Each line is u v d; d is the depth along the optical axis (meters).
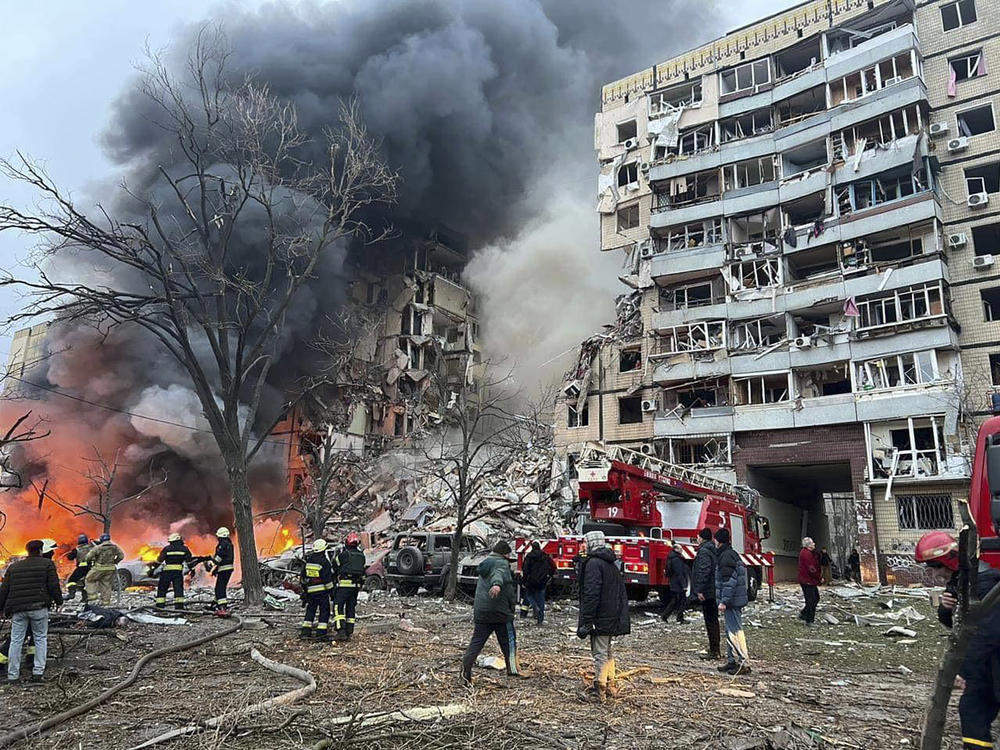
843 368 27.47
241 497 15.62
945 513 23.50
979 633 3.93
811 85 30.12
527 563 12.39
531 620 12.61
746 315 29.31
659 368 30.86
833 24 30.77
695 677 7.19
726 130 33.72
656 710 5.75
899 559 23.89
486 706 5.79
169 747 4.70
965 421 23.39
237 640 9.67
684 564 12.99
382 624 11.18
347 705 5.86
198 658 8.32
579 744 4.84
